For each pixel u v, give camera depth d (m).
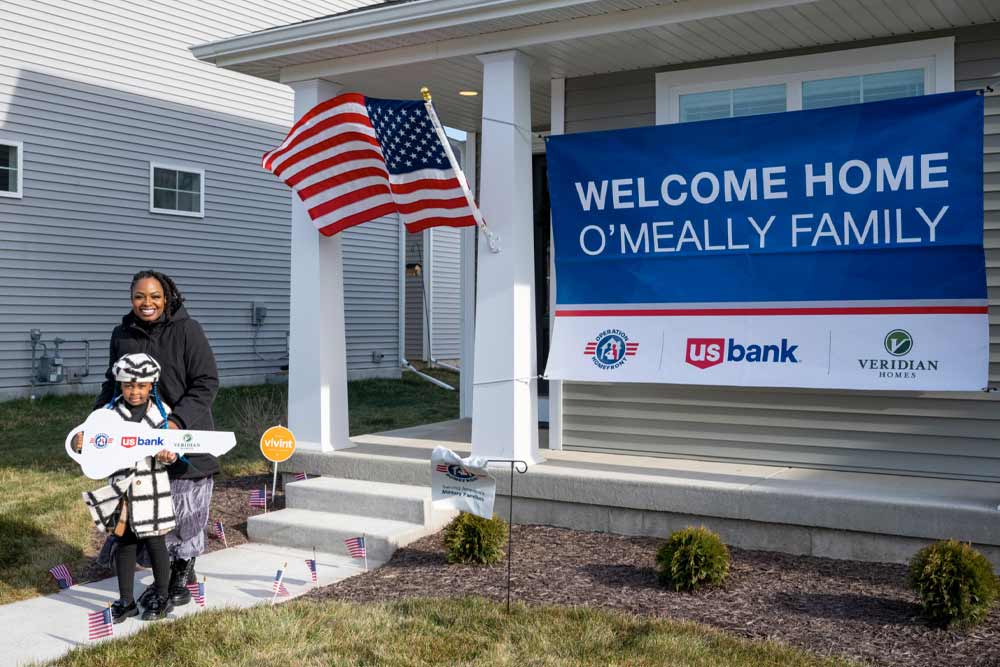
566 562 6.07
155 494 5.09
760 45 6.99
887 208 6.25
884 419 6.71
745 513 6.22
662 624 4.82
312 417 8.08
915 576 4.86
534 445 7.37
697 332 6.90
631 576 5.72
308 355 8.09
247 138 16.48
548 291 9.96
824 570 5.76
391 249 19.00
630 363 7.09
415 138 7.08
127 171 14.73
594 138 7.16
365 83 8.38
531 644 4.63
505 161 7.25
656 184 6.98
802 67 7.05
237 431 11.14
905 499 5.82
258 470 9.12
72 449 4.86
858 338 6.38
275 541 7.03
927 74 6.63
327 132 7.59
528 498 7.06
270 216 16.89
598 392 7.76
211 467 5.40
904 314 6.24
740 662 4.34
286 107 17.12
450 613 5.09
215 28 15.90
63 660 4.68
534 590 5.52
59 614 5.51
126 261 14.73
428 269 21.02
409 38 7.37
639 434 7.61
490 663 4.42
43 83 13.70
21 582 6.03
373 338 18.64
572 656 4.47
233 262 16.28
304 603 5.41
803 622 4.87
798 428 7.00
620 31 6.69
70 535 6.93
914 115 6.12
